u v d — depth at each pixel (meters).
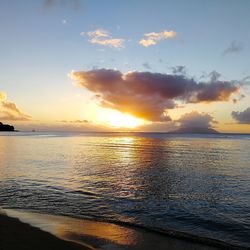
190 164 39.44
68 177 27.53
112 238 12.13
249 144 95.19
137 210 16.69
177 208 17.28
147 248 11.23
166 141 120.12
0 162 39.03
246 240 12.41
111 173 30.80
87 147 75.50
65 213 15.66
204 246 11.55
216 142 111.38
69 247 10.91
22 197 19.05
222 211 16.78
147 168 35.12
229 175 30.25
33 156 48.38
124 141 118.69
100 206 17.33
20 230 12.46
